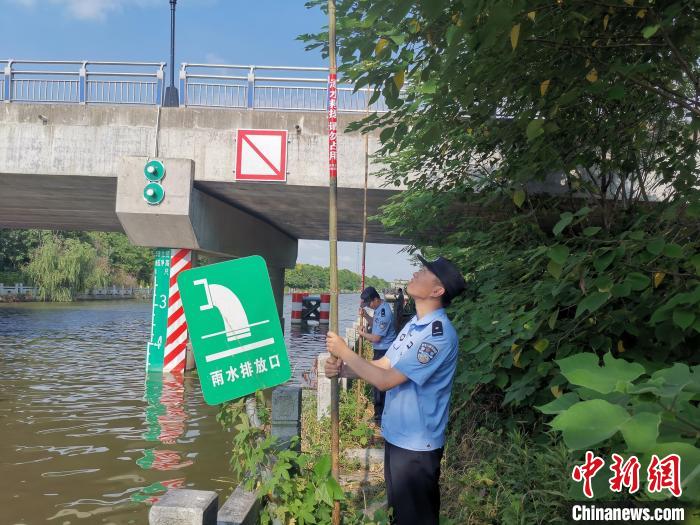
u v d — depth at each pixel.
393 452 2.97
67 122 14.03
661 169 5.73
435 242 11.27
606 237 5.06
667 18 3.21
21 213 22.55
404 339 3.07
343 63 3.70
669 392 1.38
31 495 6.10
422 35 3.50
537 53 3.80
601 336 4.09
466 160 7.74
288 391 3.79
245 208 18.94
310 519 2.95
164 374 14.25
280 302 29.92
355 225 22.88
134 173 13.80
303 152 13.92
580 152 5.29
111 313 38.34
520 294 4.81
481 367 5.12
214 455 7.63
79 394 11.60
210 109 14.03
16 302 48.22
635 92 4.89
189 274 2.93
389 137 4.12
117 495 6.14
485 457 5.04
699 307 3.02
